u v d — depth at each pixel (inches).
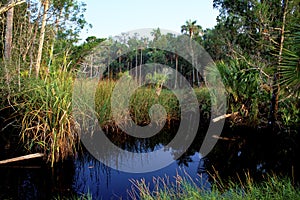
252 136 227.9
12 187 138.8
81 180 151.1
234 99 250.2
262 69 221.3
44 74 170.4
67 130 162.2
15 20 243.6
